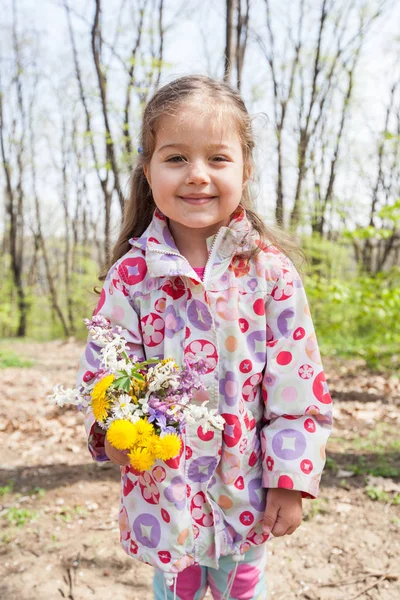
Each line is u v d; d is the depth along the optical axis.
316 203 10.74
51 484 3.27
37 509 2.91
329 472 3.33
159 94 1.27
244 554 1.38
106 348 1.14
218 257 1.29
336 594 2.12
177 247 1.34
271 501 1.27
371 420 4.64
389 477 3.23
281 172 11.92
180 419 1.10
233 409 1.24
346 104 13.55
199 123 1.17
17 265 20.25
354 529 2.61
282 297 1.29
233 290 1.26
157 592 1.49
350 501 2.91
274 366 1.28
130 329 1.28
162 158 1.22
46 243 23.53
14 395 6.22
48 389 6.64
